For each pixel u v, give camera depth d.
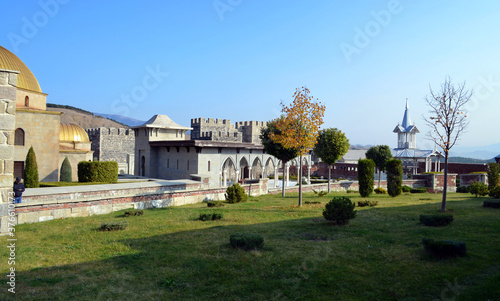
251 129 74.25
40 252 9.85
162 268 8.47
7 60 30.56
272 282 7.54
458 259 8.45
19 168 29.88
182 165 36.41
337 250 9.73
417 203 20.78
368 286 7.20
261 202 22.86
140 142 42.44
